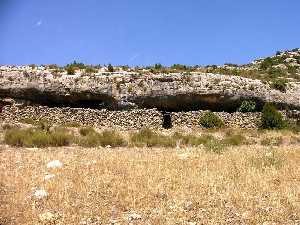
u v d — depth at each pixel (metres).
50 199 11.74
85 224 10.08
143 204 11.48
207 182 13.48
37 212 10.70
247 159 17.41
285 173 15.01
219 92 37.72
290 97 39.72
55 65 40.19
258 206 11.37
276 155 18.12
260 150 21.05
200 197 12.08
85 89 36.69
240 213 10.91
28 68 38.66
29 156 18.52
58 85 36.72
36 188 12.70
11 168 15.61
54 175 14.20
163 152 20.36
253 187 13.04
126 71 39.12
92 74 37.75
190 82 37.69
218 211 10.98
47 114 36.16
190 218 10.48
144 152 20.42
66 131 29.89
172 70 39.62
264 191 12.72
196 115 36.94
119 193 12.28
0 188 12.65
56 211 10.88
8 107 36.16
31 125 33.34
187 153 19.30
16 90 36.59
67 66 40.00
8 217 10.30
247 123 37.38
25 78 36.81
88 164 16.31
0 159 17.62
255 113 37.69
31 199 11.71
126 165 16.05
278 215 10.72
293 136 30.42
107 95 36.81
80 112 36.19
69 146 24.16
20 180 13.59
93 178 13.87
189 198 12.01
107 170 15.16
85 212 10.83
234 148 22.38
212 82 38.06
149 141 25.42
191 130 34.97
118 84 37.12
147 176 14.17
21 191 12.38
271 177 14.35
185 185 13.20
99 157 18.22
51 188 12.67
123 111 36.44
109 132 28.02
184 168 15.54
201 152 19.75
